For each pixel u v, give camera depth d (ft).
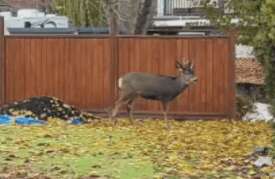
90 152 40.27
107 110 63.00
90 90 63.36
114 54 62.90
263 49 40.40
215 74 62.18
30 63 64.03
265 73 39.81
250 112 66.39
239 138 47.29
